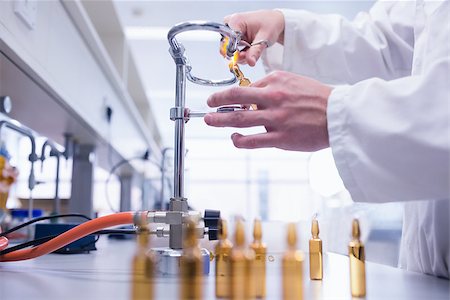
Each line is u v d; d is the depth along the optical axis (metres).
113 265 0.69
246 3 3.41
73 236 0.65
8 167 1.42
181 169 0.61
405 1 1.04
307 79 0.55
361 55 1.02
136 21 3.69
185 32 0.57
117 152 2.51
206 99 0.58
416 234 0.69
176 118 0.62
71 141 1.95
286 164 7.97
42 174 1.61
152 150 4.42
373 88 0.51
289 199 7.80
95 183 2.33
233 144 0.56
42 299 0.40
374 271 0.68
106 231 0.73
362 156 0.50
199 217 0.60
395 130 0.47
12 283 0.50
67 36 1.34
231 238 0.47
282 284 0.45
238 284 0.43
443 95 0.47
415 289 0.49
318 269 0.57
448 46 0.52
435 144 0.46
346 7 3.57
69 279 0.53
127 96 2.56
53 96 1.24
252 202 7.82
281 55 1.04
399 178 0.49
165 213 0.59
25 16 0.92
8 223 1.41
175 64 0.63
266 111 0.54
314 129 0.53
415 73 0.68
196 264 0.51
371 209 2.59
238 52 0.74
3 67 0.98
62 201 1.94
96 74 1.82
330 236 1.47
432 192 0.49
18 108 1.38
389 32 1.02
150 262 0.55
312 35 1.02
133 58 3.17
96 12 2.28
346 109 0.51
